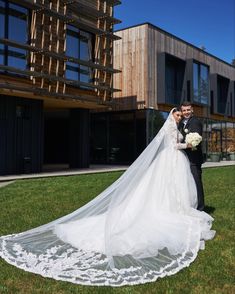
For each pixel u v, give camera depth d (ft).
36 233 17.16
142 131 68.18
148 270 13.19
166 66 73.10
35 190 32.58
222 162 81.82
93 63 53.31
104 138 74.49
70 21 50.60
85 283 12.11
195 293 11.41
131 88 69.10
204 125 86.84
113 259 14.08
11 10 45.06
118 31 70.44
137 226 16.24
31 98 50.06
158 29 69.77
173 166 18.67
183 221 17.46
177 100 75.46
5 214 22.16
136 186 17.60
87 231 16.28
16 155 48.57
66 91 51.70
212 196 28.99
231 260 14.34
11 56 44.86
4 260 14.10
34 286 11.87
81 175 47.55
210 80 88.58
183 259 14.26
